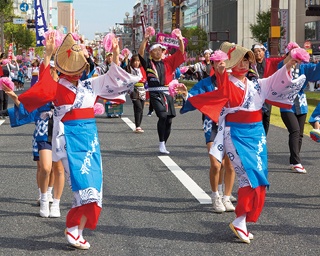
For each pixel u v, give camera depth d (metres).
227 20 91.31
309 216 7.47
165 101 12.33
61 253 6.08
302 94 10.51
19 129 17.08
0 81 7.33
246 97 6.57
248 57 6.60
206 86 7.48
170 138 14.91
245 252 6.07
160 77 12.27
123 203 8.18
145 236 6.66
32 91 6.14
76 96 6.23
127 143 14.01
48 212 7.53
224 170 7.94
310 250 6.12
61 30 6.66
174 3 37.62
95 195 6.04
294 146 10.34
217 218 7.40
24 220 7.36
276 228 6.95
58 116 6.26
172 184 9.38
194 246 6.28
